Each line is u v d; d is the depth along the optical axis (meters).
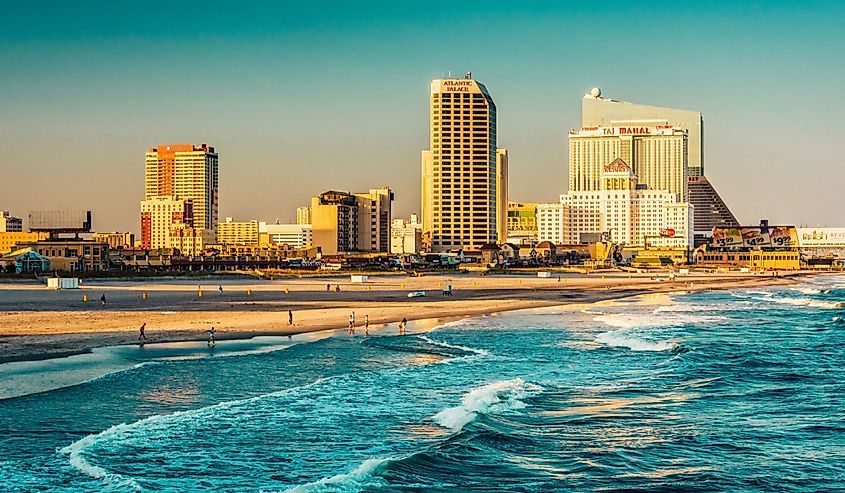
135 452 36.72
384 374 57.84
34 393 48.50
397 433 40.84
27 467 34.25
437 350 71.62
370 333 85.38
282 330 85.81
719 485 33.72
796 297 163.00
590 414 45.56
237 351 68.50
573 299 149.62
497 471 35.00
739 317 111.50
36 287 164.25
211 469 34.66
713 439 40.56
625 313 117.38
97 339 74.12
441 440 39.56
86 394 48.44
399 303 130.88
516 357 67.56
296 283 199.00
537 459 36.84
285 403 47.22
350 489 32.19
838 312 121.31
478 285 198.88
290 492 31.48
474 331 88.31
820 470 35.72
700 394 51.78
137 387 50.94
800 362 66.00
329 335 82.25
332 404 47.19
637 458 37.22
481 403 47.25
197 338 76.75
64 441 38.22
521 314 112.94
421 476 34.03
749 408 47.72
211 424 41.88
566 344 76.56
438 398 49.34
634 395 51.22
